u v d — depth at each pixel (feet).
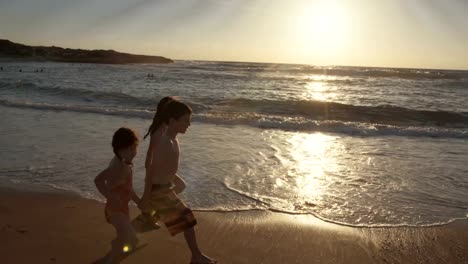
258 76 145.48
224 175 22.30
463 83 120.88
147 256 12.77
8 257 12.27
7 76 109.09
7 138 30.63
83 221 15.24
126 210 11.43
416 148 31.63
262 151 28.78
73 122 38.73
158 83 95.86
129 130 11.30
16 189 18.94
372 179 22.48
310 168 24.45
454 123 47.70
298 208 17.61
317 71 230.68
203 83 99.86
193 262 12.12
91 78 108.78
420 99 71.82
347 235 15.02
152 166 11.75
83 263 12.05
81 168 22.70
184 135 34.24
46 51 345.72
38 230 14.35
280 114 51.06
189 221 12.01
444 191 20.61
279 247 13.87
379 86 107.24
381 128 39.06
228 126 39.78
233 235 14.69
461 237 15.03
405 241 14.67
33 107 48.24
